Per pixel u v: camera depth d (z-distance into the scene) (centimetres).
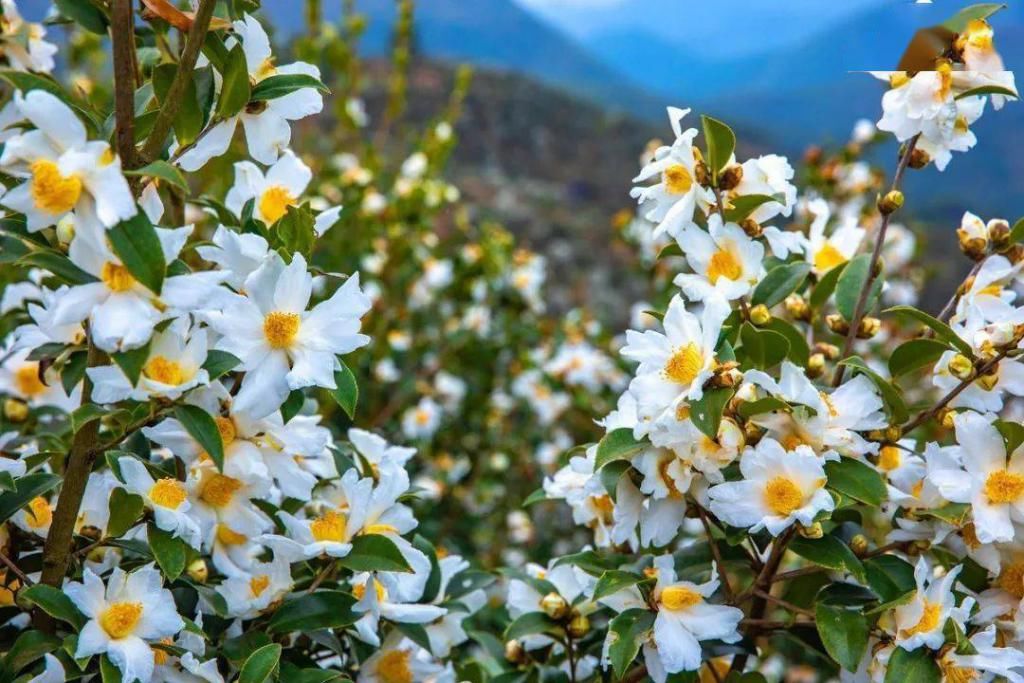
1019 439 114
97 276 104
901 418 118
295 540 119
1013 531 113
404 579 125
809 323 131
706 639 118
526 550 244
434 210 275
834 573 125
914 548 121
